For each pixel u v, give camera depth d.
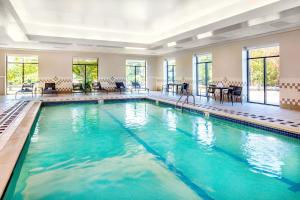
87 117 7.79
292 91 7.66
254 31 7.75
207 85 11.95
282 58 7.96
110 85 15.55
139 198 2.71
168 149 4.53
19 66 13.51
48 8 7.46
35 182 3.13
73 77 14.64
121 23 9.53
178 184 3.07
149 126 6.50
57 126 6.49
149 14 8.19
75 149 4.53
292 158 3.99
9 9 5.66
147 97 12.05
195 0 6.75
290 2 5.22
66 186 3.01
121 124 6.75
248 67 9.77
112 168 3.60
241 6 6.90
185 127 6.36
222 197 2.72
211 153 4.28
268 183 3.08
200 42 10.15
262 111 7.27
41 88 13.25
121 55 15.76
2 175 2.62
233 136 5.41
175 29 10.38
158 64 16.73
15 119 6.00
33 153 4.29
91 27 10.30
